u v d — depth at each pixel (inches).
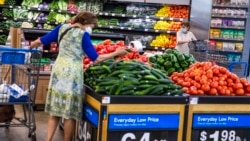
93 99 140.8
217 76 155.7
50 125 159.6
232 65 288.8
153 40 363.9
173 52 176.7
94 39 271.6
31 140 181.0
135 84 138.9
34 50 173.5
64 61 150.3
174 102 140.1
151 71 146.7
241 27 403.2
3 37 351.3
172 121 141.1
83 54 153.3
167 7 373.1
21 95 173.2
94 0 365.7
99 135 133.5
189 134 144.3
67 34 151.4
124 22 366.3
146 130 138.2
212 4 397.7
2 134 196.1
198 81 151.5
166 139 141.4
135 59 170.6
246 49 407.8
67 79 149.2
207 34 381.1
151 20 367.6
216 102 145.9
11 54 169.8
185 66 172.6
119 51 157.6
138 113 136.2
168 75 169.6
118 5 376.2
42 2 365.1
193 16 371.9
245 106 150.6
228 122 149.0
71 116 151.3
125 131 135.6
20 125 185.0
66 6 358.6
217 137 148.3
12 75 185.9
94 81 145.5
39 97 249.1
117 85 135.1
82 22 154.3
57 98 150.3
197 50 297.6
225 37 405.7
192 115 143.6
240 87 152.9
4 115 183.8
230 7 402.9
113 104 132.9
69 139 157.2
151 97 136.9
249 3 400.5
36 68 180.2
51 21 353.7
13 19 354.9
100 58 151.7
